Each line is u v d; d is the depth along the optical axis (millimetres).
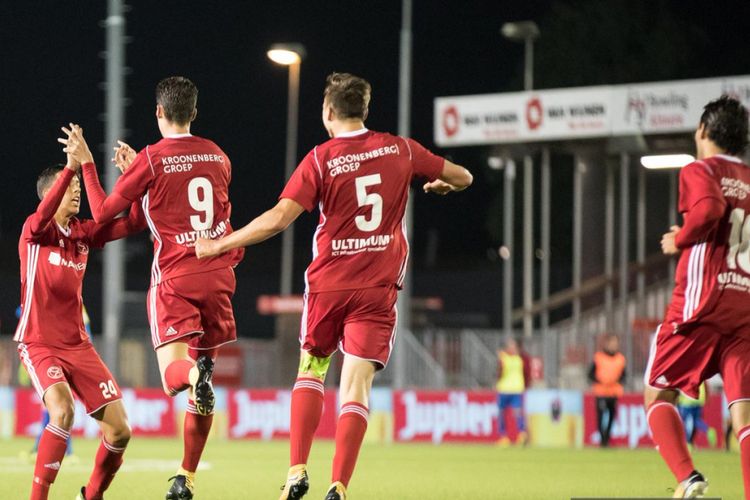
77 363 29406
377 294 26000
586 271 113188
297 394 26375
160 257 29156
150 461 57938
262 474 50594
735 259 25219
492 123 99375
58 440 28688
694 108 93562
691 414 75438
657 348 26062
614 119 95938
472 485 45594
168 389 28625
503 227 161875
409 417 88250
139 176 28672
